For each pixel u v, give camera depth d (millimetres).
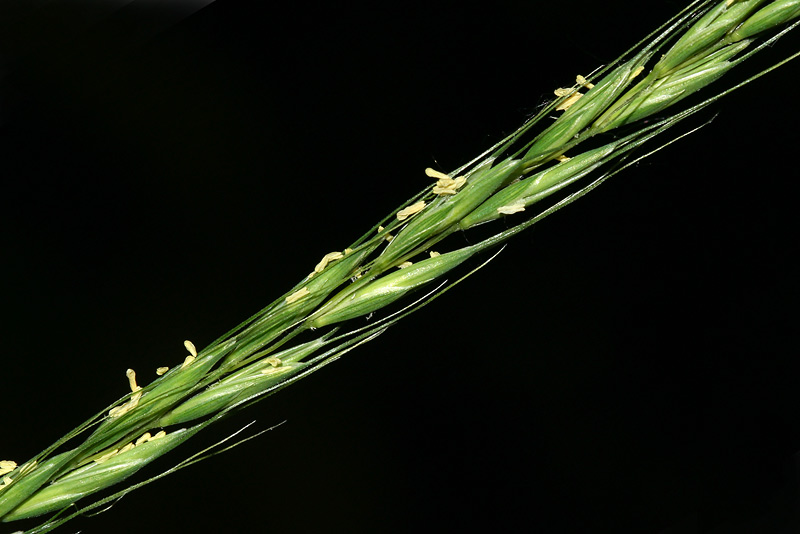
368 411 558
